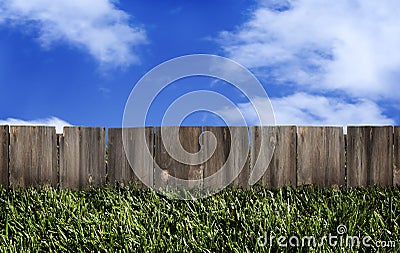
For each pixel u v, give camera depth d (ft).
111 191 5.45
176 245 3.83
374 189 5.59
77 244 3.94
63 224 4.31
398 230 4.19
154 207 4.80
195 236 4.08
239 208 4.77
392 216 4.51
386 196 5.21
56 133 5.67
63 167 5.67
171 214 4.58
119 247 3.89
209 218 4.42
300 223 4.16
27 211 4.72
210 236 3.99
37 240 4.08
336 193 5.24
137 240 3.95
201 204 4.78
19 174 5.59
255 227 4.16
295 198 5.05
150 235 4.07
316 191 5.54
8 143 5.58
